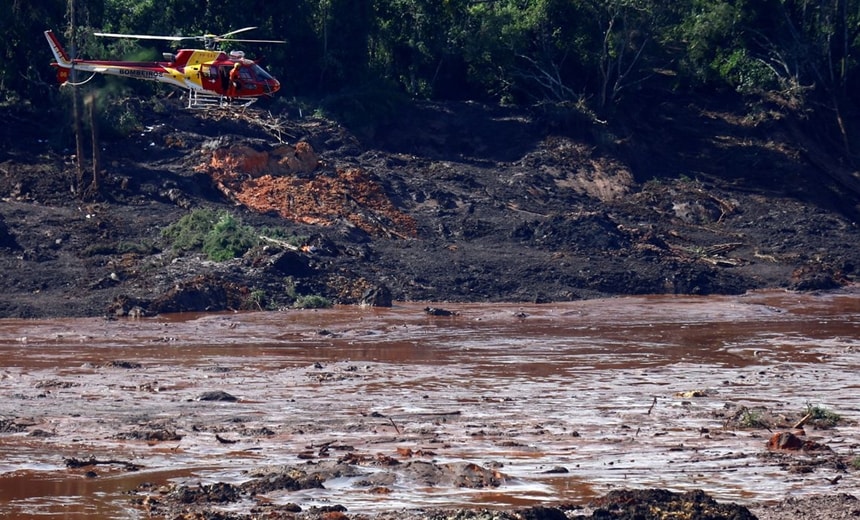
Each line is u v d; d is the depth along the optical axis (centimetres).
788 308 12156
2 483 4616
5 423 5806
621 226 14550
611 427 5966
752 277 13862
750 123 18362
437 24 17675
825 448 5394
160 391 7056
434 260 12850
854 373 8106
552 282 12694
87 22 14325
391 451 5294
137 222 12738
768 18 19638
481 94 18275
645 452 5306
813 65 19250
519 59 17925
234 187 13725
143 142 14250
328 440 5550
